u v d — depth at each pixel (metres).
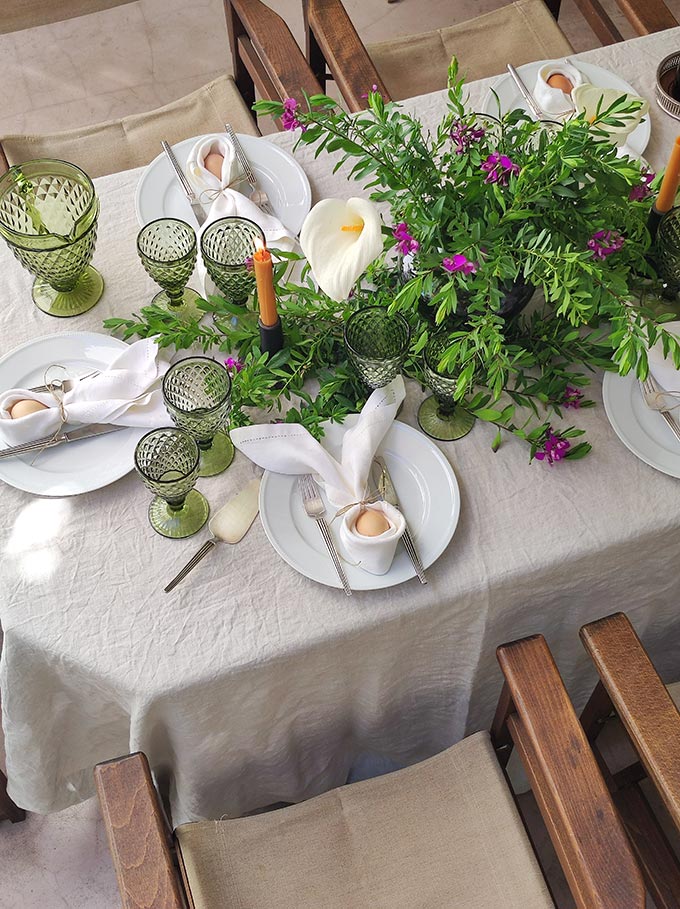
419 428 1.13
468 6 2.63
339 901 1.08
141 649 1.00
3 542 1.05
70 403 1.10
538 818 1.55
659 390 1.14
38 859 1.54
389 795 1.14
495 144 1.12
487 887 1.08
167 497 1.02
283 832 1.11
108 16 2.61
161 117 1.76
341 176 1.34
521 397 1.13
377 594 1.03
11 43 2.56
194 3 2.64
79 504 1.07
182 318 1.20
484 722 1.34
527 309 1.21
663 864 1.25
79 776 1.28
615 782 1.30
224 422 1.09
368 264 1.00
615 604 1.18
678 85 1.43
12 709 1.08
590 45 2.53
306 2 1.68
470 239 0.94
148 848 0.91
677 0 2.67
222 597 1.02
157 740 1.10
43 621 1.00
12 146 1.70
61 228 1.26
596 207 0.99
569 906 1.50
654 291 1.22
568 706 0.97
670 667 1.42
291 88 1.58
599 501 1.09
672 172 1.07
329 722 1.22
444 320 1.09
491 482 1.10
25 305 1.21
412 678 1.19
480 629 1.11
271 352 1.10
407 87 1.82
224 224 1.16
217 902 1.06
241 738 1.13
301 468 1.06
